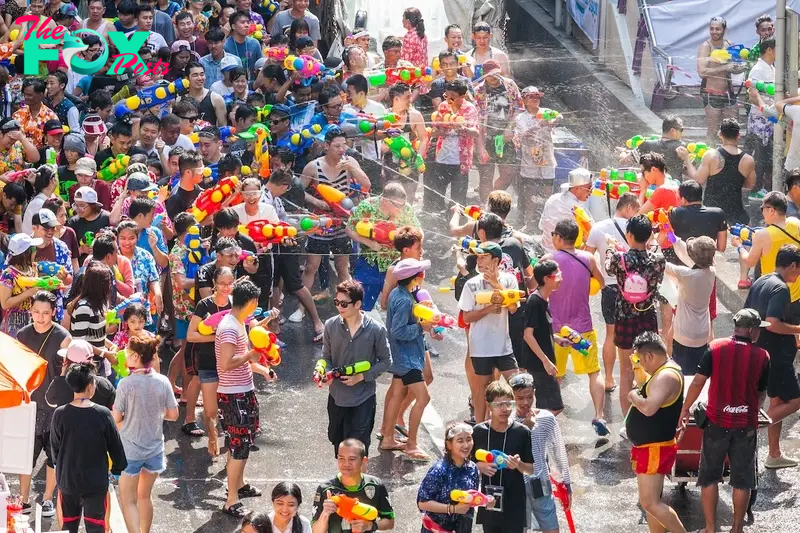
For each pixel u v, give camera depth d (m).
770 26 51.19
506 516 26.05
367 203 38.16
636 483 31.33
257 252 36.53
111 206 39.00
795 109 45.84
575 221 37.28
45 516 28.55
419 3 64.00
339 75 46.56
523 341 32.19
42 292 29.00
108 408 28.12
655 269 33.00
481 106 46.59
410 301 31.81
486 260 31.47
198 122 44.19
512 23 75.75
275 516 24.12
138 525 27.69
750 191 47.94
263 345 28.92
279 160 40.31
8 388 23.50
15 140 40.59
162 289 37.16
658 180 38.28
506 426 26.23
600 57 64.00
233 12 55.25
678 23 60.19
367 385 30.33
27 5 49.16
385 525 25.11
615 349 35.72
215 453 32.44
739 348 28.05
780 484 31.58
